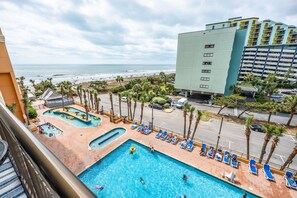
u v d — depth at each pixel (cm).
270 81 5088
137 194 1341
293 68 7031
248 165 1670
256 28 8344
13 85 1811
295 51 6875
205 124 2806
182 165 1703
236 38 3819
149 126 2489
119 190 1376
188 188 1412
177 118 3086
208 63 4022
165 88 5762
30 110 2656
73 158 1716
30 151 146
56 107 3684
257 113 3438
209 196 1337
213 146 2064
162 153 1864
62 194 99
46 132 2312
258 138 2327
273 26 8025
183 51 4319
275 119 3112
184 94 4881
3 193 264
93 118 2997
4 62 1692
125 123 2752
